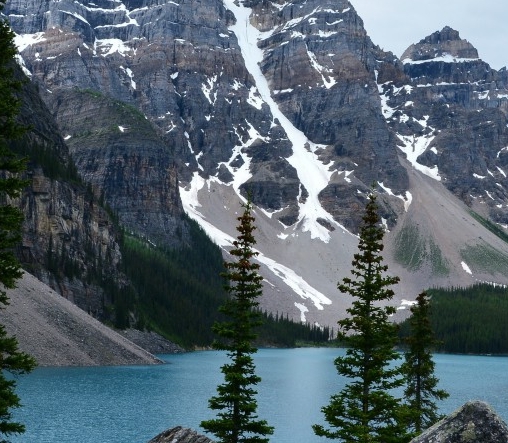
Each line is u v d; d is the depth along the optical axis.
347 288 51.38
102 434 81.69
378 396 48.56
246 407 48.12
